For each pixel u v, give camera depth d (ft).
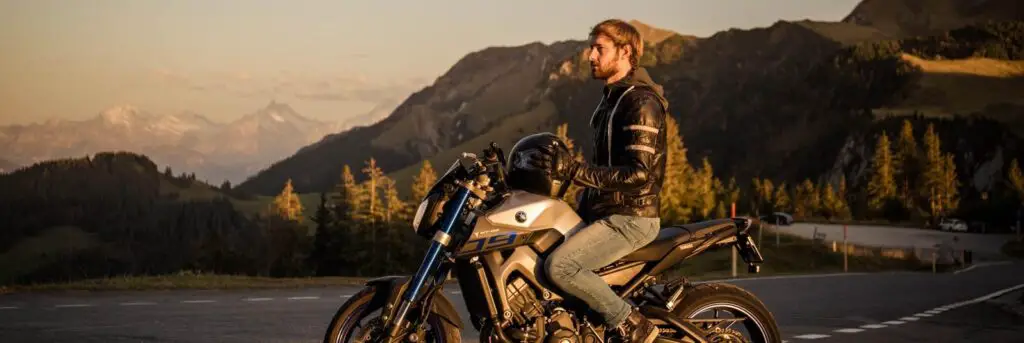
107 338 35.17
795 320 50.49
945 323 51.06
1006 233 530.27
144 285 64.18
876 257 320.50
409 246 349.20
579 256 21.02
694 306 22.63
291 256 399.85
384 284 20.99
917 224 582.76
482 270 20.74
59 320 41.22
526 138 21.30
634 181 20.74
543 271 21.02
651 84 21.79
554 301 21.31
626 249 21.42
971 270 259.19
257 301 54.65
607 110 21.91
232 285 68.39
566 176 20.75
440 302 21.24
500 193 20.99
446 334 21.18
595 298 21.13
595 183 20.70
